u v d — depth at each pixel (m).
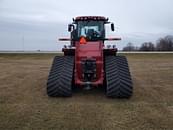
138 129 4.23
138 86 8.32
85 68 6.53
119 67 6.48
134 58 27.53
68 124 4.45
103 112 5.18
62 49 7.23
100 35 7.51
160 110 5.34
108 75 6.37
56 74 6.49
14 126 4.33
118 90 6.23
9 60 24.17
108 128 4.28
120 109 5.40
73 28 7.67
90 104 5.80
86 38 7.49
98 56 6.55
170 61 22.47
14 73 12.17
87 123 4.51
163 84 8.77
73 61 6.78
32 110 5.30
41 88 7.88
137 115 4.98
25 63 19.69
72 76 6.59
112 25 7.80
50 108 5.46
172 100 6.26
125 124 4.47
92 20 7.56
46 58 28.05
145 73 12.23
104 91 7.27
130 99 6.34
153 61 22.47
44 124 4.45
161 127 4.33
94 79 6.60
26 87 8.06
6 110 5.29
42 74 11.73
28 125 4.38
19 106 5.62
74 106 5.62
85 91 7.29
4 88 7.89
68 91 6.41
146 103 5.93
